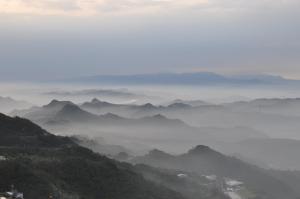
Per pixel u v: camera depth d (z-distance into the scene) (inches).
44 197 5142.7
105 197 5876.0
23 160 5979.3
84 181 5984.3
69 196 5364.2
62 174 5964.6
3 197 4854.8
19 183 5275.6
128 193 6127.0
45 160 6240.2
